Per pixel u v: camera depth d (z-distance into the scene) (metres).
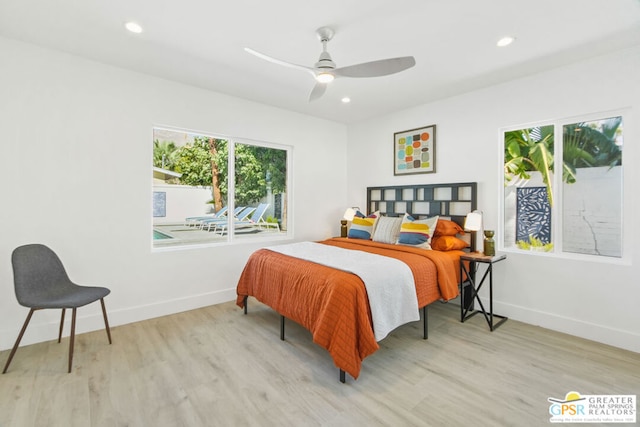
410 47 2.44
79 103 2.68
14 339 2.42
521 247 3.18
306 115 4.40
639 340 2.38
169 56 2.63
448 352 2.41
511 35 2.26
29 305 2.06
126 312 2.94
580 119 2.75
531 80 2.97
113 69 2.84
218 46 2.46
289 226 4.34
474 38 2.30
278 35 2.28
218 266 3.57
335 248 3.20
